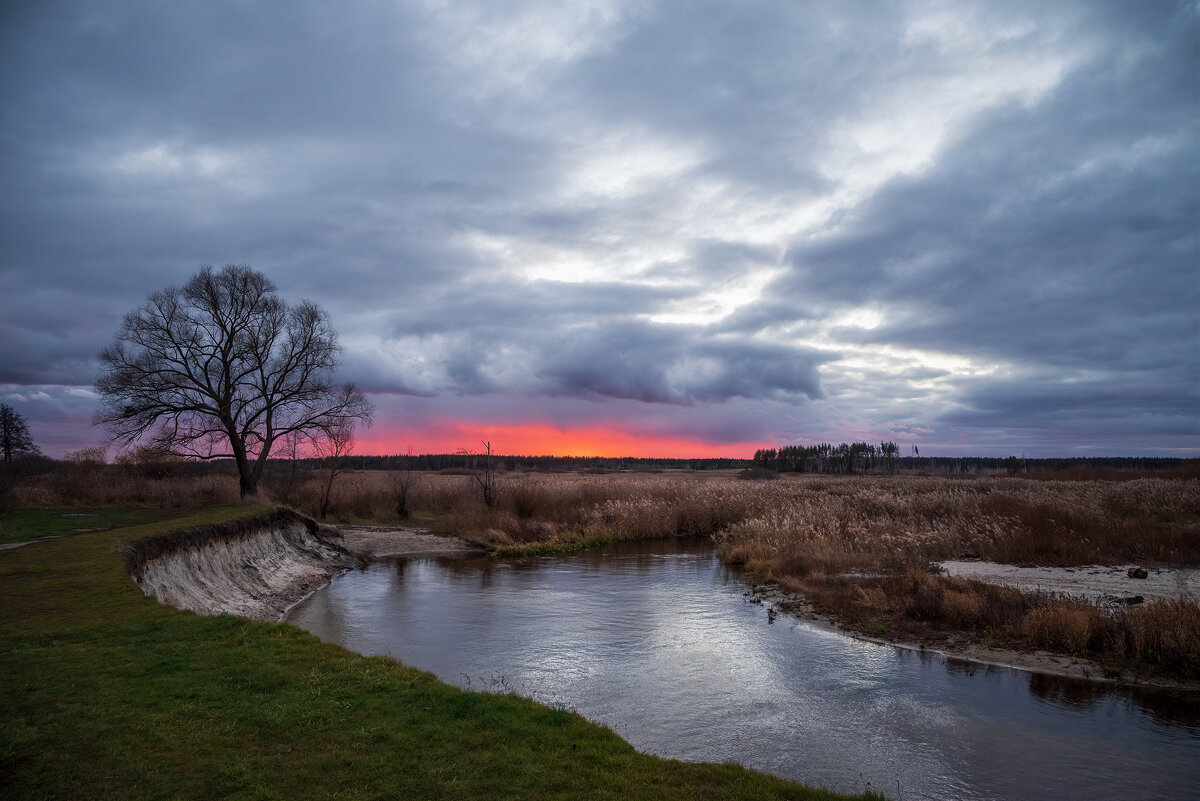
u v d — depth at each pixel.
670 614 18.12
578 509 39.09
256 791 5.95
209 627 10.63
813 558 24.25
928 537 26.59
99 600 11.80
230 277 34.62
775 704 11.55
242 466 35.22
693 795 6.43
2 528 21.16
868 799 6.88
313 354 37.31
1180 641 12.96
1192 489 38.94
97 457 50.03
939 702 11.62
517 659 14.07
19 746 6.46
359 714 7.80
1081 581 19.97
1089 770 9.07
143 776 6.07
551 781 6.50
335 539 32.72
